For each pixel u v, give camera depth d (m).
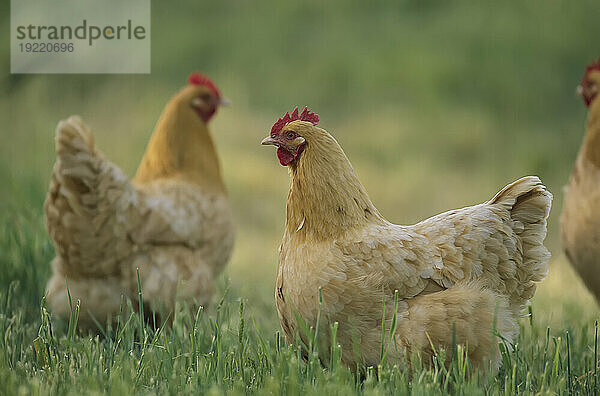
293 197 6.29
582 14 25.02
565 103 22.39
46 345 6.37
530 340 7.59
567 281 11.77
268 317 9.21
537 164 18.75
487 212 6.10
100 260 7.81
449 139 20.38
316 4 26.22
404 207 16.62
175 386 5.54
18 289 8.55
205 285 8.33
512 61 23.56
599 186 8.03
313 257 6.01
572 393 6.16
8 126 20.22
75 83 23.06
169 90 22.83
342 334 5.93
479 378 5.91
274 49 24.38
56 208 7.54
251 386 5.72
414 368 5.71
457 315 5.75
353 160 19.12
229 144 19.39
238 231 14.94
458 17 25.38
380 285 5.82
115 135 20.02
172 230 8.16
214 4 26.62
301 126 6.30
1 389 5.33
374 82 22.94
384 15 25.81
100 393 5.30
